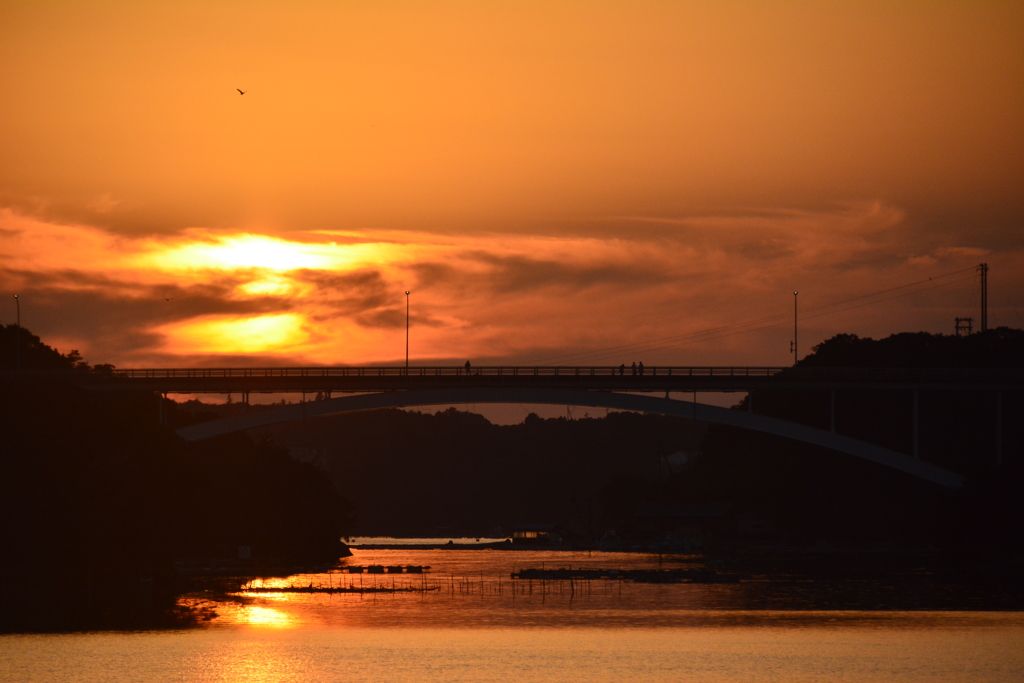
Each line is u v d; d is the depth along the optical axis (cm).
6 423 15450
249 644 11350
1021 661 10519
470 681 9788
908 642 11425
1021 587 16350
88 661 10488
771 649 11069
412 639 11694
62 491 15000
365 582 18088
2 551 14625
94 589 15588
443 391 18862
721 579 17925
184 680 9775
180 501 17588
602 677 9906
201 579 18200
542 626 12538
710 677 9931
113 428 17362
